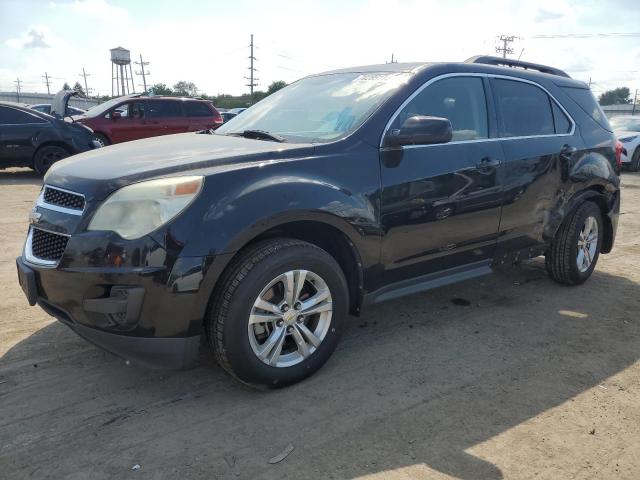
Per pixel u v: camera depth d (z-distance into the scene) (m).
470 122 3.98
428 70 3.83
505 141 4.14
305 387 3.17
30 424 2.75
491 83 4.21
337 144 3.26
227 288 2.81
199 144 3.41
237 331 2.84
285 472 2.44
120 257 2.64
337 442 2.66
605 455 2.61
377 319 4.21
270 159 3.04
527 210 4.33
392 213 3.41
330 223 3.10
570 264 4.89
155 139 3.79
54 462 2.48
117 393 3.06
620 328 4.14
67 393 3.04
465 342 3.83
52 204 3.00
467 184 3.80
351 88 3.88
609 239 5.35
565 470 2.50
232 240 2.74
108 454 2.54
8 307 4.17
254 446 2.62
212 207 2.73
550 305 4.60
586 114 5.00
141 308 2.67
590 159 4.83
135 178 2.78
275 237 3.09
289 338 3.24
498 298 4.74
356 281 3.42
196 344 2.83
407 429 2.78
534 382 3.29
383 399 3.06
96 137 12.45
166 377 3.24
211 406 2.96
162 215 2.67
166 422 2.80
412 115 3.62
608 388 3.24
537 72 4.76
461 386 3.22
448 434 2.74
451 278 4.00
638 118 16.48
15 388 3.07
